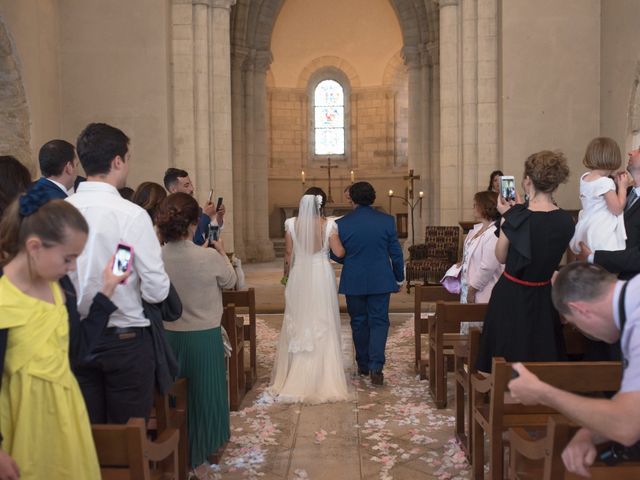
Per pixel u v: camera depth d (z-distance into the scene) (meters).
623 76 8.87
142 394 3.14
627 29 8.68
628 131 8.70
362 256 6.01
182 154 10.68
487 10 10.51
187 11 10.63
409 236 17.62
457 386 4.60
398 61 22.67
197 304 4.05
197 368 4.05
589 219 4.28
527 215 3.74
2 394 2.24
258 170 17.75
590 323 2.20
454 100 10.80
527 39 10.01
